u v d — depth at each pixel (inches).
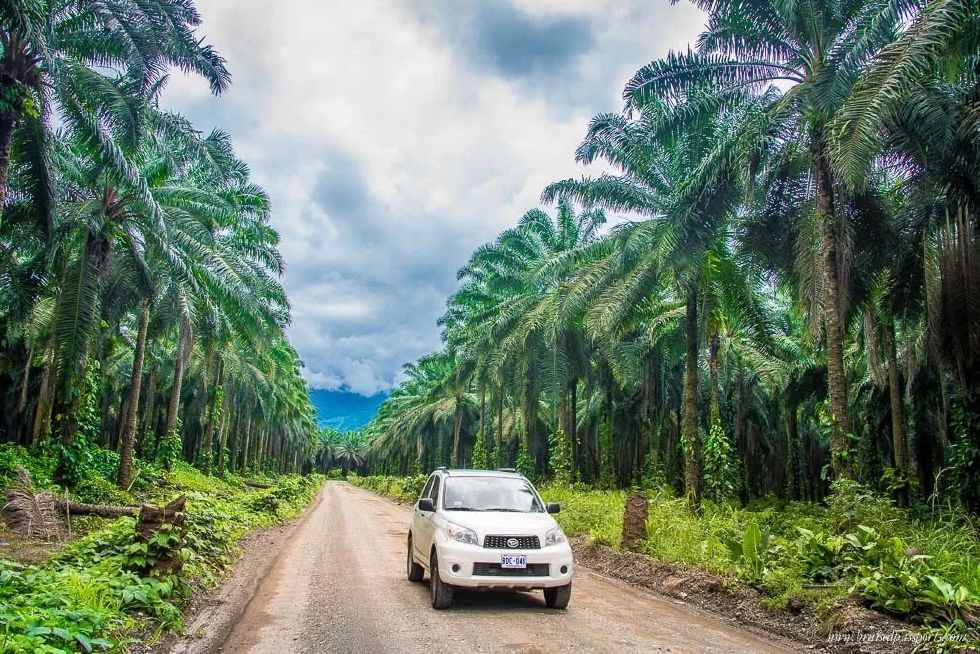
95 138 608.4
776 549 373.7
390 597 354.6
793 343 1219.2
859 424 1127.6
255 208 1120.8
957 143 544.7
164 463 1176.8
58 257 813.9
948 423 808.3
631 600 364.2
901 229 657.6
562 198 894.4
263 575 428.8
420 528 387.5
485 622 295.9
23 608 215.3
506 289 1327.5
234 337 1370.6
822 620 290.7
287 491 1198.3
